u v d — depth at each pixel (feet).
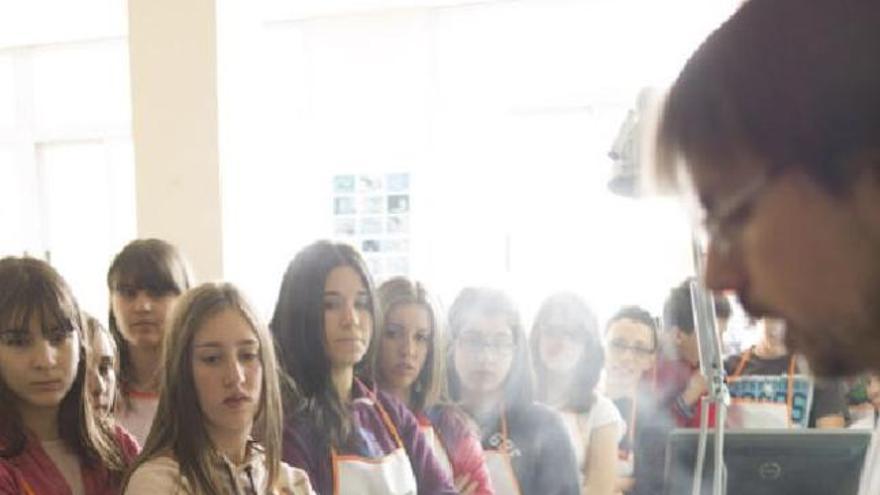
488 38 13.04
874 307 1.06
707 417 3.63
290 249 13.66
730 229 1.19
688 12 11.12
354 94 13.62
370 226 13.58
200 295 4.01
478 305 5.79
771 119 1.09
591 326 6.55
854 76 1.02
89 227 15.46
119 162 15.23
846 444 3.65
